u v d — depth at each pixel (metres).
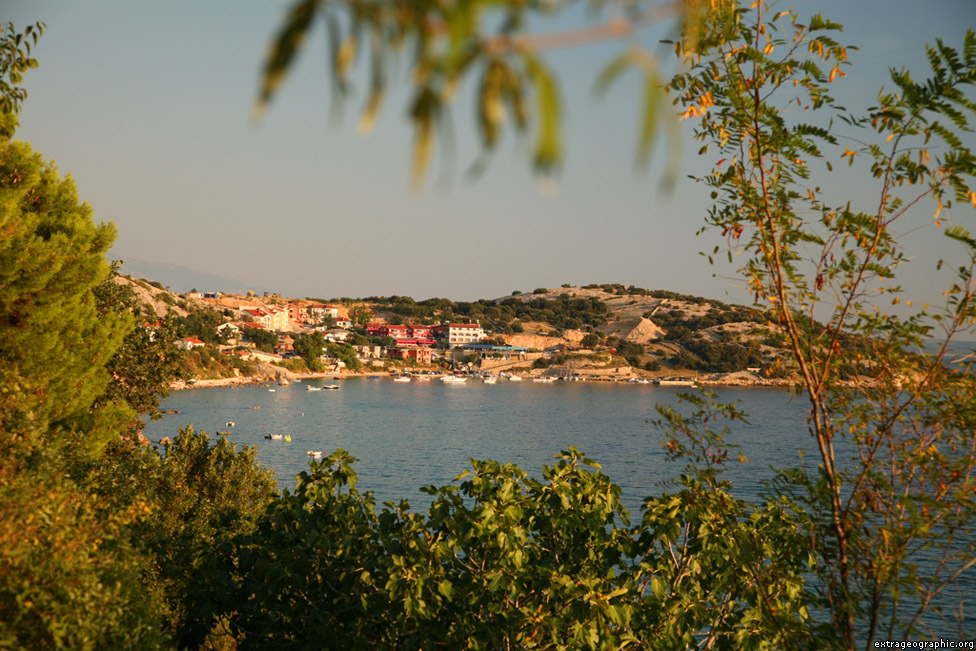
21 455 10.81
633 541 11.51
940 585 6.56
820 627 7.05
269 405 127.88
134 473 16.33
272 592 12.23
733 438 94.31
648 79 0.95
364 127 0.84
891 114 5.47
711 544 9.55
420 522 11.97
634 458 77.88
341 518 12.48
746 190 6.39
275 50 0.82
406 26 0.81
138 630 9.81
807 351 6.76
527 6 0.82
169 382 30.89
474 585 11.00
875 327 6.54
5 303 14.63
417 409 132.00
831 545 7.09
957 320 6.12
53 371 15.72
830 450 6.54
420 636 11.01
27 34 10.73
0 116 12.95
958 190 5.62
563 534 11.47
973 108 5.19
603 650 9.90
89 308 17.44
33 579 8.52
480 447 85.62
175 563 16.45
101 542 10.69
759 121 5.96
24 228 14.46
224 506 21.55
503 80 0.82
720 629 10.34
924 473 6.57
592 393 189.12
